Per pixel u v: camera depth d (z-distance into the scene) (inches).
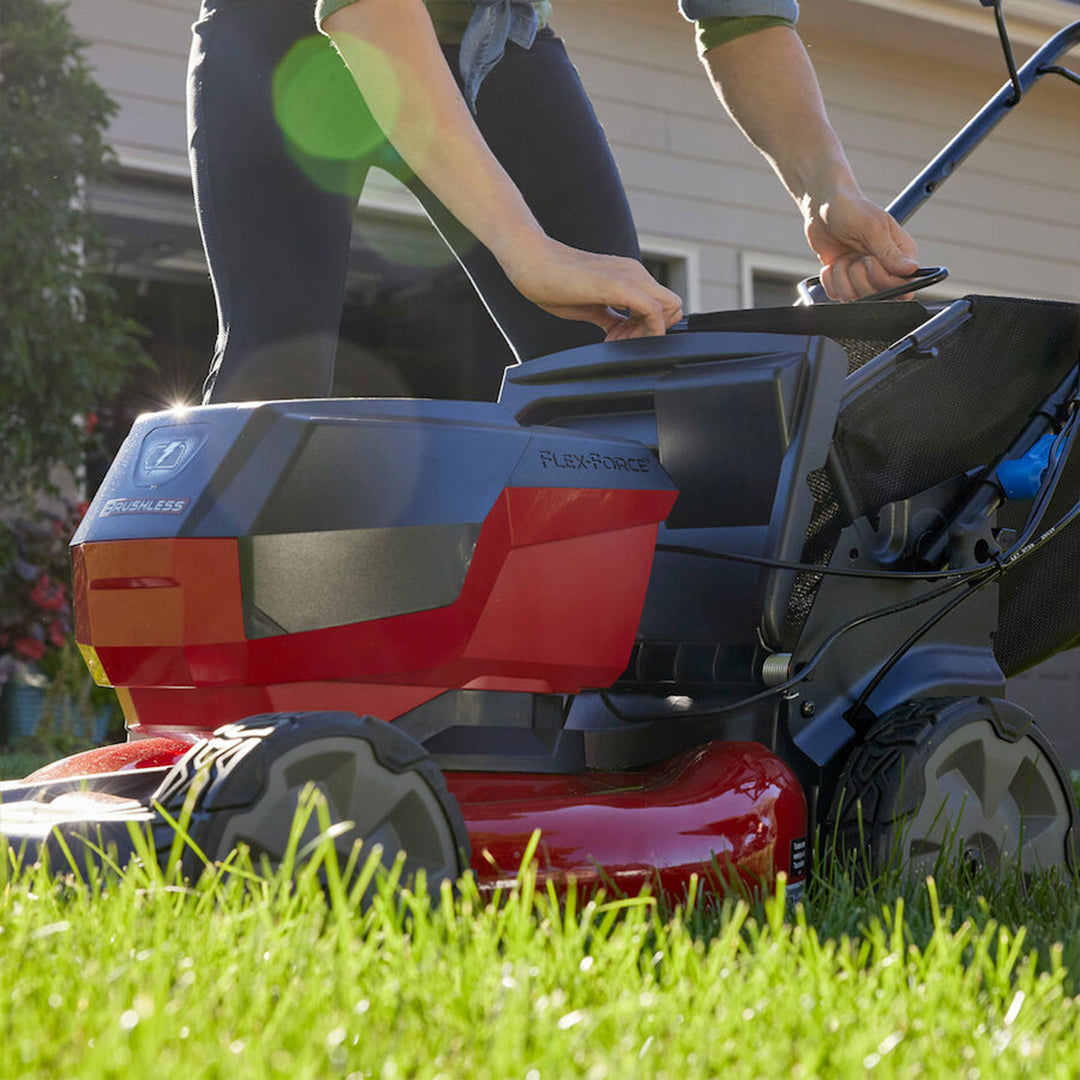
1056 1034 36.6
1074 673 295.7
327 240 80.4
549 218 90.0
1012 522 81.3
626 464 65.7
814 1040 35.1
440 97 67.7
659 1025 36.0
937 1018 37.7
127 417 281.7
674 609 70.6
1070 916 58.4
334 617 56.1
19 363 200.1
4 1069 30.5
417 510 57.5
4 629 210.1
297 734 47.6
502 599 59.6
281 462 56.2
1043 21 297.4
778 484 66.4
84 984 37.3
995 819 70.6
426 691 58.9
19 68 207.2
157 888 44.3
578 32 267.3
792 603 68.0
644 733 68.4
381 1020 35.8
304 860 47.8
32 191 204.1
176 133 232.7
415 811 50.5
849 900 57.9
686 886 58.4
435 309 276.1
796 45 91.7
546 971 40.6
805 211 89.5
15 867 51.1
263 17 80.9
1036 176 322.0
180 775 48.5
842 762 69.0
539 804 57.6
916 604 71.4
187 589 56.4
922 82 306.0
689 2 91.4
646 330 72.9
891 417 71.9
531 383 74.9
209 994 36.8
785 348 67.3
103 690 215.8
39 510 214.7
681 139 277.7
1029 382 79.0
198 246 261.9
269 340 78.3
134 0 229.6
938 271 83.2
